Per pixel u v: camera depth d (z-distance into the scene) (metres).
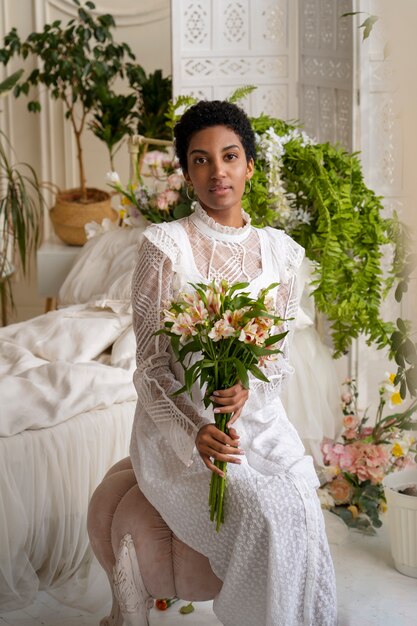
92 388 2.96
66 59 5.29
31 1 5.80
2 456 2.68
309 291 3.64
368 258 3.45
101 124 5.42
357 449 3.24
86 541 2.91
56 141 5.98
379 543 3.09
